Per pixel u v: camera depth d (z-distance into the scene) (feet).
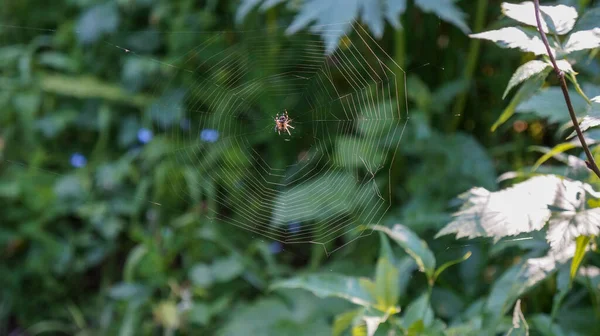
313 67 13.04
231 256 11.34
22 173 13.00
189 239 11.82
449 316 8.98
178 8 13.96
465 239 9.53
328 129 13.12
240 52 13.24
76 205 12.84
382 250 6.40
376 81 12.45
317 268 11.17
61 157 14.37
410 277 8.54
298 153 13.51
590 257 7.06
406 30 11.82
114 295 11.17
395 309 6.00
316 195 11.66
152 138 13.21
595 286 6.11
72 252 12.87
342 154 11.41
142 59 13.61
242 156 12.87
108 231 12.41
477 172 10.19
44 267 12.66
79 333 12.11
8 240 12.72
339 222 11.33
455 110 11.41
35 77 13.96
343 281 6.30
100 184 12.81
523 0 8.79
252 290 11.84
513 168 10.62
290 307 10.11
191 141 13.32
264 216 11.97
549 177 4.65
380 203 11.41
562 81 4.37
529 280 5.16
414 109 11.73
